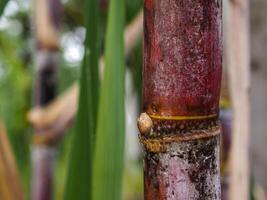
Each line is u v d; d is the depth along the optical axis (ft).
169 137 0.78
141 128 0.79
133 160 4.30
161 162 0.79
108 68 1.21
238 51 1.32
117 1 1.22
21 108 3.69
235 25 1.32
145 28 0.79
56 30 2.25
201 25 0.76
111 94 1.21
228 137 1.46
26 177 3.35
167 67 0.77
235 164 1.31
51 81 2.24
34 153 2.21
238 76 1.32
